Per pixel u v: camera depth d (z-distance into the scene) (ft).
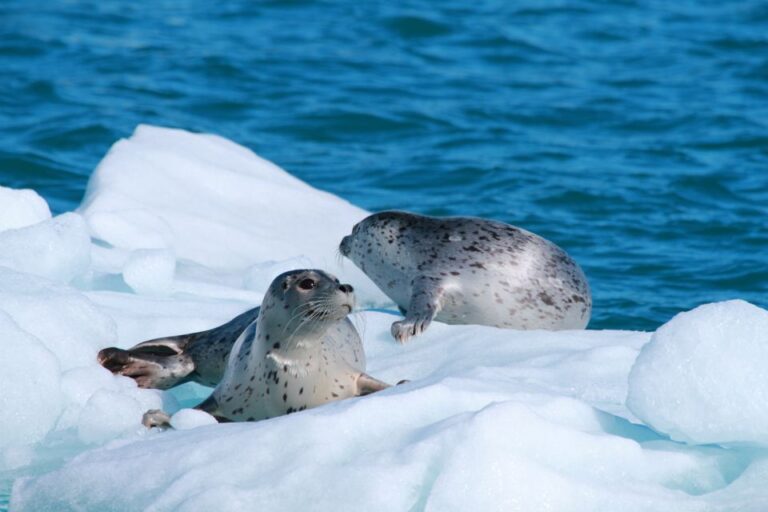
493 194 170.19
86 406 79.36
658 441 69.97
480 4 315.58
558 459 64.75
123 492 65.67
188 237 130.41
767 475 66.74
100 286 110.73
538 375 82.89
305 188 149.28
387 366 91.45
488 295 104.58
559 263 107.24
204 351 90.22
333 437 66.13
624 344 91.35
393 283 109.19
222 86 229.86
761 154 190.39
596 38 282.15
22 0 303.07
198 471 65.05
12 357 80.43
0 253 103.09
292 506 62.23
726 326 69.10
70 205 159.12
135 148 145.28
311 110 214.90
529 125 209.56
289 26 285.64
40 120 198.18
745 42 274.57
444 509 61.05
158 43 262.47
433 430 65.36
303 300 77.00
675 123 209.97
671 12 310.65
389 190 174.09
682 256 143.23
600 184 173.58
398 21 289.74
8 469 74.79
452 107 219.82
